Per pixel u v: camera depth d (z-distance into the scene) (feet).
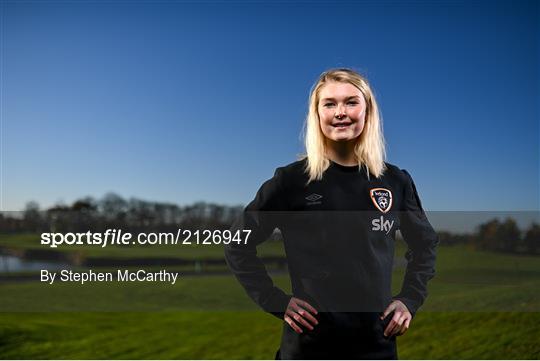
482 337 34.68
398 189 8.77
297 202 8.54
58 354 41.98
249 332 44.86
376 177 8.61
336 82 8.48
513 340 33.42
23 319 49.98
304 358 8.28
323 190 8.50
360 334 8.25
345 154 8.67
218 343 42.57
